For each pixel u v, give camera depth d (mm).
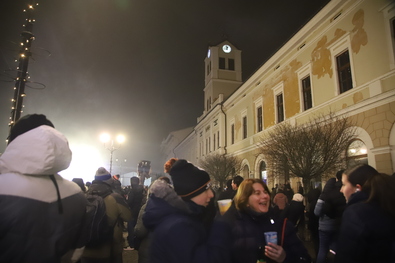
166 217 1851
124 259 6926
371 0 10453
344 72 11875
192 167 2135
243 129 22094
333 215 4305
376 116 9938
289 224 2705
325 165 9344
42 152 1767
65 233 1849
